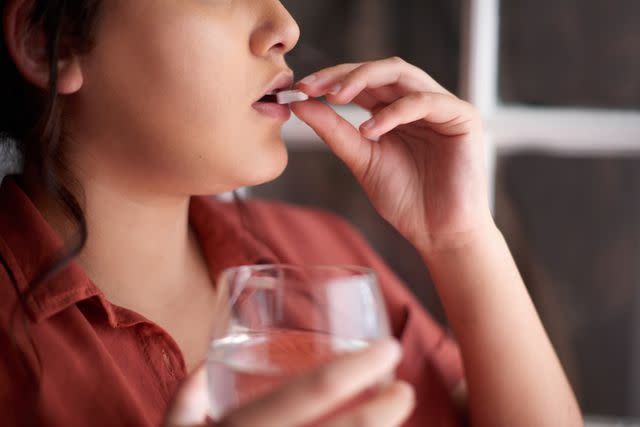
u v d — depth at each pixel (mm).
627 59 764
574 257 788
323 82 552
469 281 590
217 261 621
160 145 534
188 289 605
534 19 766
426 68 783
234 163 536
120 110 534
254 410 363
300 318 385
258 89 535
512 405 581
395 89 582
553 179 778
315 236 713
